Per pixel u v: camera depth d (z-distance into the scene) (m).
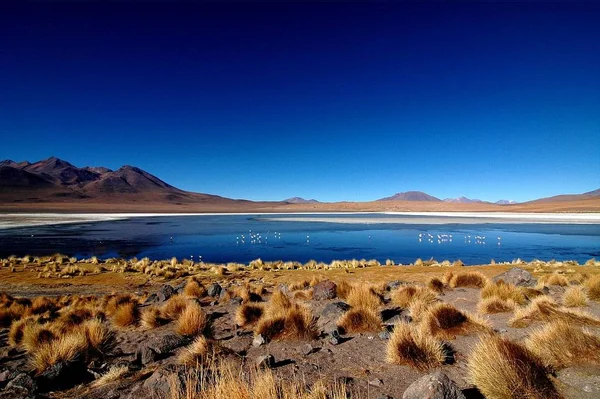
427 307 8.65
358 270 23.67
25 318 10.12
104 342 7.19
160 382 4.85
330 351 6.64
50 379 5.57
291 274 22.61
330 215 152.88
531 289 12.22
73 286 20.00
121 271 25.16
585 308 9.12
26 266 27.36
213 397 4.09
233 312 11.28
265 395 3.98
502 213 144.50
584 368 4.52
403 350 5.77
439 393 3.79
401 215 143.75
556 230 64.44
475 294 12.55
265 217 138.25
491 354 4.49
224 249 42.59
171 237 56.47
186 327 8.13
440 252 38.53
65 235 57.88
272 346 7.10
